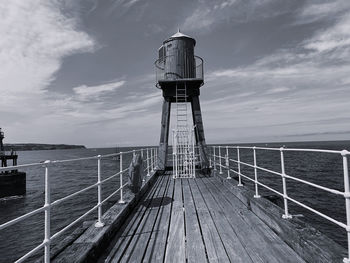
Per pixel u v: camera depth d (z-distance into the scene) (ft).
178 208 17.75
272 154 223.71
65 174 138.41
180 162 36.76
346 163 7.68
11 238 43.21
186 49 36.04
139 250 11.00
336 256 8.05
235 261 9.68
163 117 37.27
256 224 13.74
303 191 57.57
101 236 10.89
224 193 22.07
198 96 37.22
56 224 48.91
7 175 83.46
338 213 42.11
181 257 10.25
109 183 93.76
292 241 10.53
